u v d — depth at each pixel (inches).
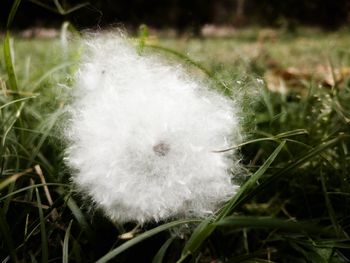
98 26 4.7
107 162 3.6
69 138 4.0
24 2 24.5
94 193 3.7
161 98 3.9
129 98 3.9
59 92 5.3
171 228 3.9
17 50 15.9
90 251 4.2
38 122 6.1
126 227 4.4
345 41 19.4
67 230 3.8
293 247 4.3
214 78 4.5
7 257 3.6
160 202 3.6
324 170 5.3
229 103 4.2
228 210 3.4
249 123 4.5
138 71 4.1
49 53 8.5
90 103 4.0
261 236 4.8
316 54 19.5
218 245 4.7
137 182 3.6
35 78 7.6
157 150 3.7
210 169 3.8
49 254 4.1
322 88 7.5
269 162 3.6
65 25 6.8
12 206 4.4
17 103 5.2
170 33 41.7
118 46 4.5
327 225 4.9
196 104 4.0
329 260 3.9
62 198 4.1
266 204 5.5
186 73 4.4
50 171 4.7
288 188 5.6
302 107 7.5
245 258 3.7
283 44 27.5
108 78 4.1
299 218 5.3
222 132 4.0
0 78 5.3
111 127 3.7
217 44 27.7
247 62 7.9
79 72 4.3
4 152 4.8
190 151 3.7
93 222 4.2
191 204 3.7
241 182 4.2
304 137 6.5
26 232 3.9
